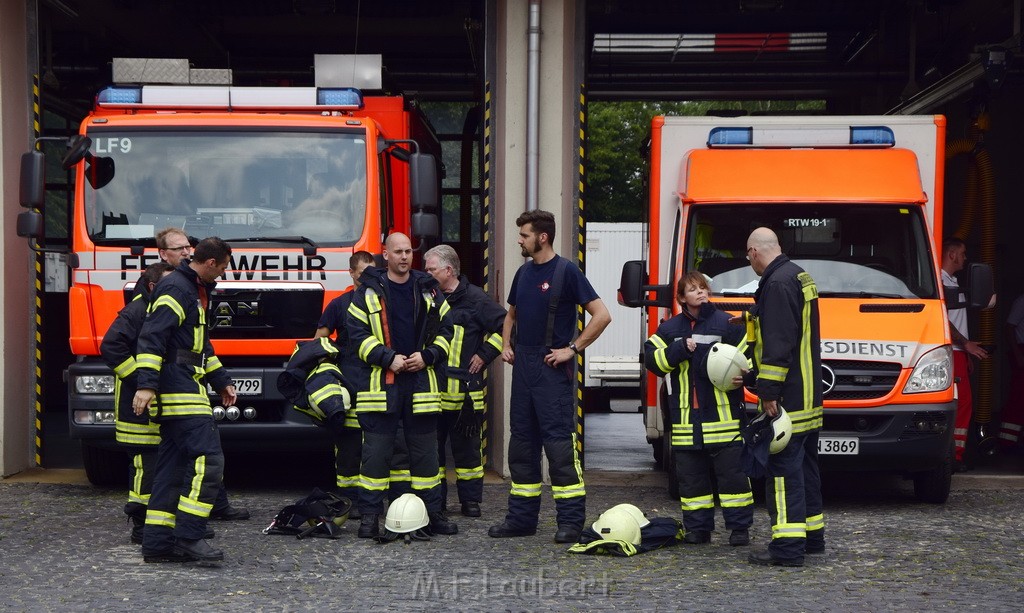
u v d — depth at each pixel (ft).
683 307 28.60
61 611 21.47
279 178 35.01
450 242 60.03
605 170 154.71
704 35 64.03
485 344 31.89
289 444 34.73
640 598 22.79
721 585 23.95
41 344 41.24
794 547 25.76
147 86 36.22
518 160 39.29
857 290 35.37
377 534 28.63
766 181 36.45
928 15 58.95
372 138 35.45
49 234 65.57
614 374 72.84
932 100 52.90
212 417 25.96
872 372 33.68
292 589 23.36
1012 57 46.32
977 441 53.57
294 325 34.19
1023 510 34.22
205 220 34.63
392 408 28.50
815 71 62.64
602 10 56.34
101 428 34.27
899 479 41.29
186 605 21.95
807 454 26.99
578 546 27.17
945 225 65.72
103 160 34.73
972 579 24.70
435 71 61.57
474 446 32.17
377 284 28.63
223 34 65.21
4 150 38.86
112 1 54.65
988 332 53.52
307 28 64.64
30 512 32.60
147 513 25.90
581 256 39.83
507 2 39.19
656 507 34.58
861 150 36.86
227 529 29.96
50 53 57.41
